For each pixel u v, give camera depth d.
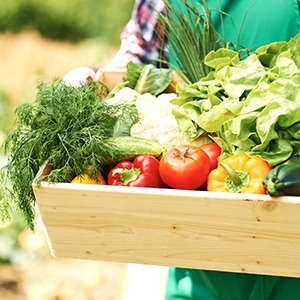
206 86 2.08
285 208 1.69
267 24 2.20
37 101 2.04
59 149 1.91
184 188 1.84
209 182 1.85
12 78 6.82
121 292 4.17
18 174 1.91
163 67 2.55
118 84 2.36
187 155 1.85
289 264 1.78
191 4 2.33
